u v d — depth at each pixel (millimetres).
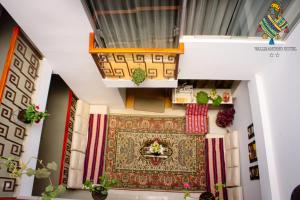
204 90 7117
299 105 3719
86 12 3533
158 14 3791
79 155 6797
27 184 4180
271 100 4625
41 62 4848
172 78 4938
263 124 4762
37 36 4195
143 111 7855
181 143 7449
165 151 7312
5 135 3770
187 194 5949
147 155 7246
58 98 6562
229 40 4129
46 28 3990
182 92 7090
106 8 3703
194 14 3812
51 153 6113
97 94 6770
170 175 7156
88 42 4316
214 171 7082
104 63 4520
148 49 4043
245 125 6352
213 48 4270
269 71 4684
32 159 4316
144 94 7965
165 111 7859
